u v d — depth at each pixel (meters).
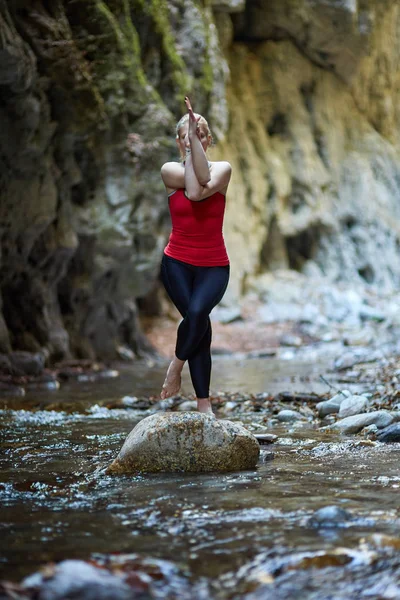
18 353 10.55
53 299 12.93
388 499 3.29
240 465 4.10
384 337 17.52
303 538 2.75
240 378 10.36
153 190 13.51
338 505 3.20
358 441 4.79
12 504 3.40
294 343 17.73
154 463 4.09
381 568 2.42
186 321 4.51
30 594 2.22
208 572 2.45
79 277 13.48
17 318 12.05
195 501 3.36
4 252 11.32
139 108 12.58
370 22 22.80
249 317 20.19
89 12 11.17
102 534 2.89
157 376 11.41
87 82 10.95
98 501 3.42
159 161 13.20
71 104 11.01
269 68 22.81
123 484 3.76
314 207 23.61
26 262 11.91
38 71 10.23
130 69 12.23
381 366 10.62
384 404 6.27
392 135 27.42
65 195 12.27
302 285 22.19
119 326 15.54
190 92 14.07
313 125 24.34
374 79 26.52
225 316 19.56
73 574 2.33
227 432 4.13
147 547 2.71
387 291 24.09
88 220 12.93
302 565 2.46
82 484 3.78
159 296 18.95
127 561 2.51
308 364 12.89
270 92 22.88
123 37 12.09
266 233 22.59
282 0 21.39
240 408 6.81
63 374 10.93
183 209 4.58
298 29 22.44
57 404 7.38
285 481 3.73
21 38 9.77
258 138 22.61
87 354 13.75
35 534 2.90
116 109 12.07
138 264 14.30
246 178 22.03
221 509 3.20
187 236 4.61
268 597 2.25
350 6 21.58
